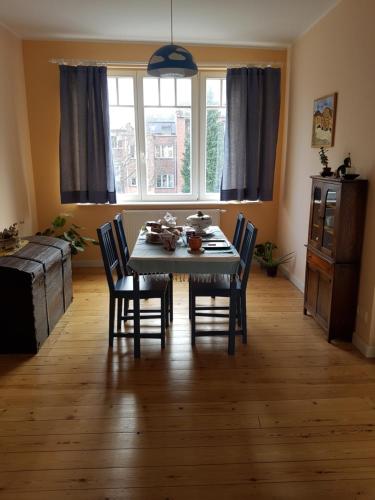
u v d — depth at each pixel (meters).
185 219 4.71
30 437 2.05
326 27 3.47
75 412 2.25
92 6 3.34
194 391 2.45
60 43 4.34
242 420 2.18
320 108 3.58
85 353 2.90
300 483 1.77
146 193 4.91
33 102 4.45
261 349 2.96
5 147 3.86
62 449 1.97
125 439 2.04
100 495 1.71
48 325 3.14
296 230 4.33
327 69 3.46
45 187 4.69
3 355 2.87
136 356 2.83
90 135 4.44
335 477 1.81
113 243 3.18
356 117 2.96
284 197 4.71
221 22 3.73
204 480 1.79
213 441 2.03
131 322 3.42
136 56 4.41
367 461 1.90
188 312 3.63
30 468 1.85
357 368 2.71
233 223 4.93
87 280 4.52
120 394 2.42
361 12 2.85
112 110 4.65
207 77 4.61
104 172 4.57
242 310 2.99
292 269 4.47
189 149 4.82
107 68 4.49
